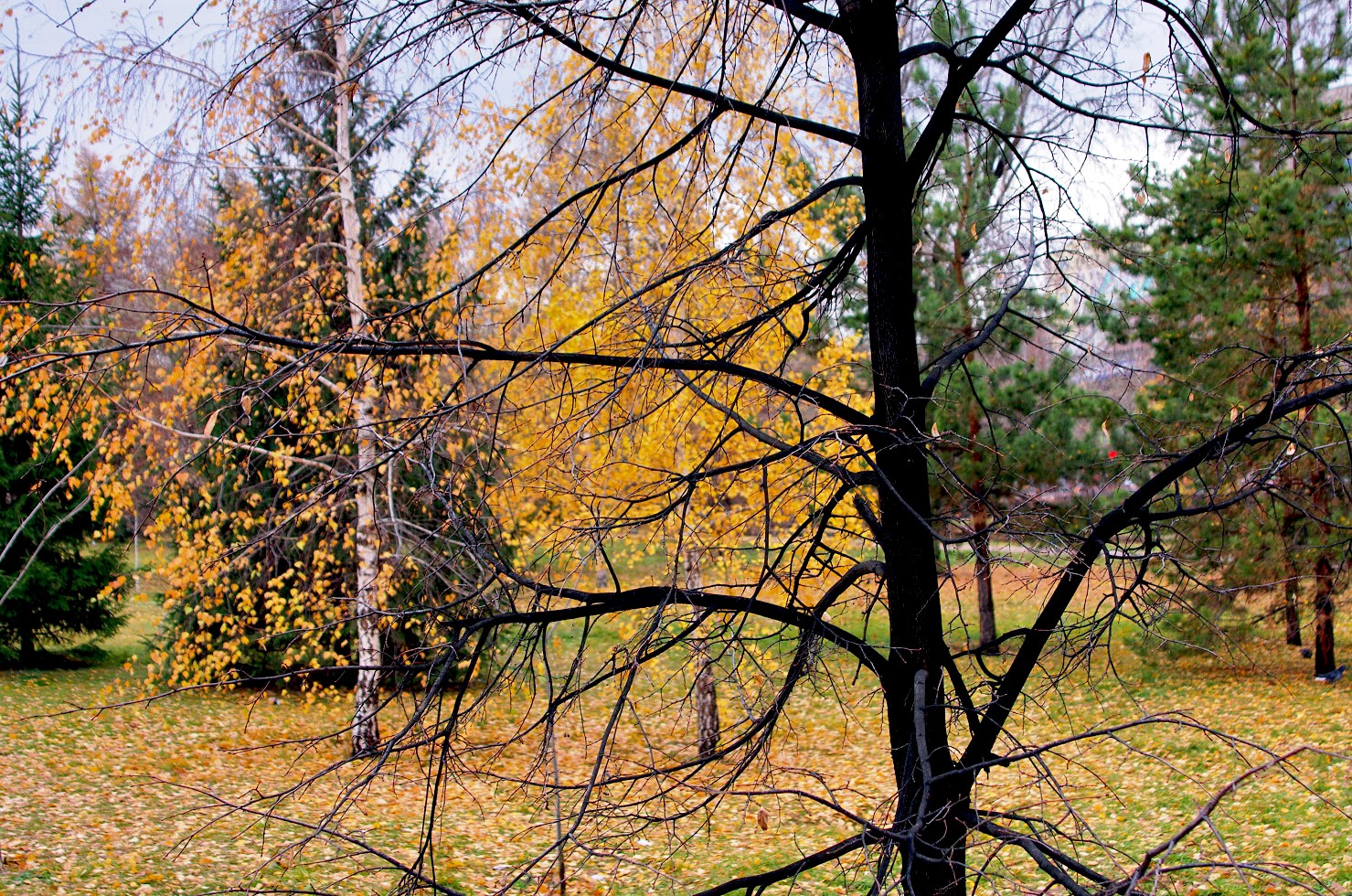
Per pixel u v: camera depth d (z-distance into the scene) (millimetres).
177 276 6516
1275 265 11414
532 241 4086
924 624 3605
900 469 3676
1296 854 7535
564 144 5227
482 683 11133
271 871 7484
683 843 3480
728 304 4438
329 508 6891
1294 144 3801
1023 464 11203
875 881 2756
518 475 3342
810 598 8469
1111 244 4184
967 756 3541
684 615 3432
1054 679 3494
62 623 17203
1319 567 10930
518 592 3459
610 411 3666
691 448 8148
